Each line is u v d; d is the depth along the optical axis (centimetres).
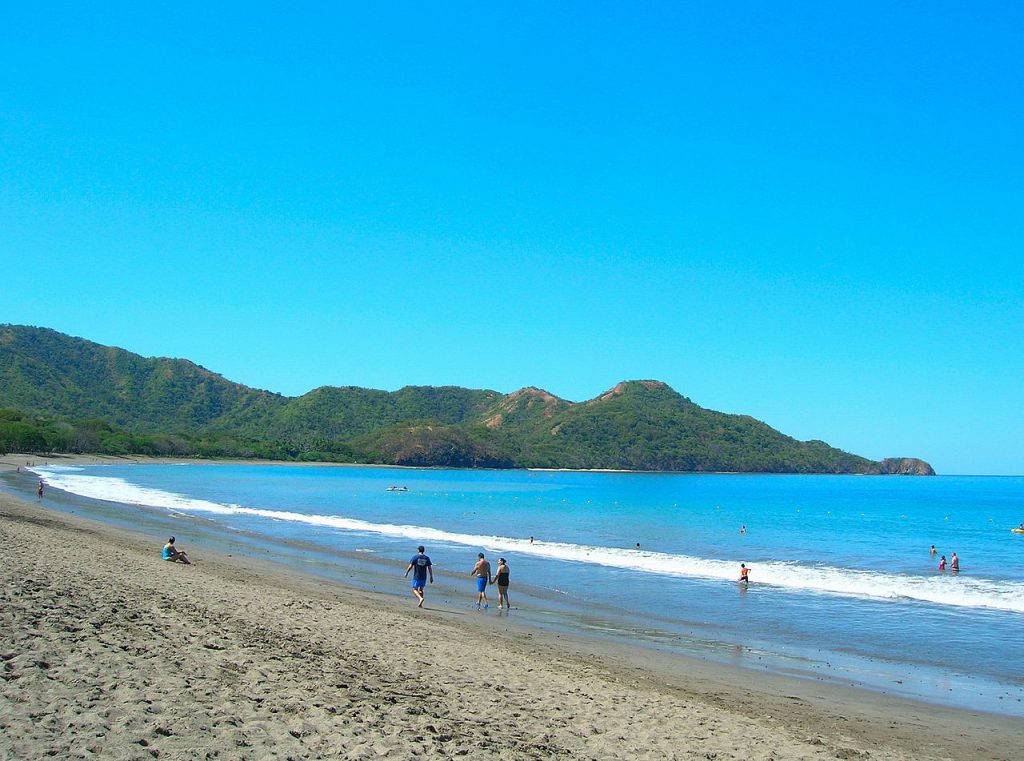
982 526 6278
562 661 1463
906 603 2398
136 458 15738
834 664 1644
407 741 799
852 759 970
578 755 848
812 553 3997
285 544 3522
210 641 1126
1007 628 2030
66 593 1328
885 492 14488
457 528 4869
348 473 16925
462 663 1277
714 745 954
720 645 1798
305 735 773
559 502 8512
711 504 9044
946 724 1226
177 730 729
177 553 2342
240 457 19975
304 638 1290
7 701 739
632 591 2553
